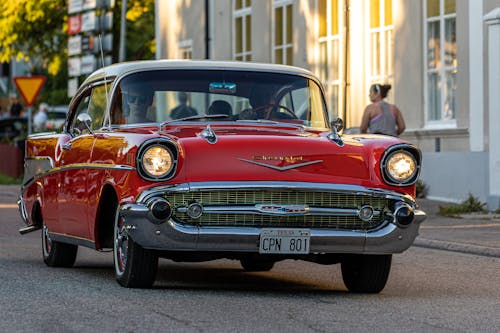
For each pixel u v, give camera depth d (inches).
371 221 429.4
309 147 425.7
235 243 417.4
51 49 2150.6
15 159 1611.7
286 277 517.7
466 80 955.3
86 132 498.3
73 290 436.5
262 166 419.2
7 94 3213.6
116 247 450.3
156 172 416.2
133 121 476.1
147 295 422.9
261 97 486.3
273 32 1301.7
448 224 784.9
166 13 1604.3
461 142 965.2
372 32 1110.4
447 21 986.7
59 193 513.0
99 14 1381.6
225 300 414.3
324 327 356.5
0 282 463.2
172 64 489.1
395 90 1064.8
